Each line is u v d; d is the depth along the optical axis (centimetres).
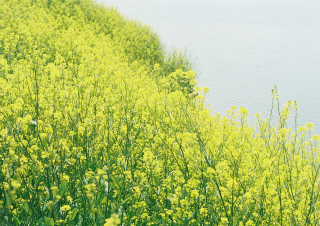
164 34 4078
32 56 903
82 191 375
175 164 450
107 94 618
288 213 368
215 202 376
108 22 2112
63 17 1828
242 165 450
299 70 2758
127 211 377
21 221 326
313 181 391
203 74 2398
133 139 505
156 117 553
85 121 467
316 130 1351
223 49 3522
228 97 1878
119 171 428
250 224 339
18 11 1525
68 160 387
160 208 388
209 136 481
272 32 5078
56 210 353
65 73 666
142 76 891
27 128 436
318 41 4397
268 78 2430
